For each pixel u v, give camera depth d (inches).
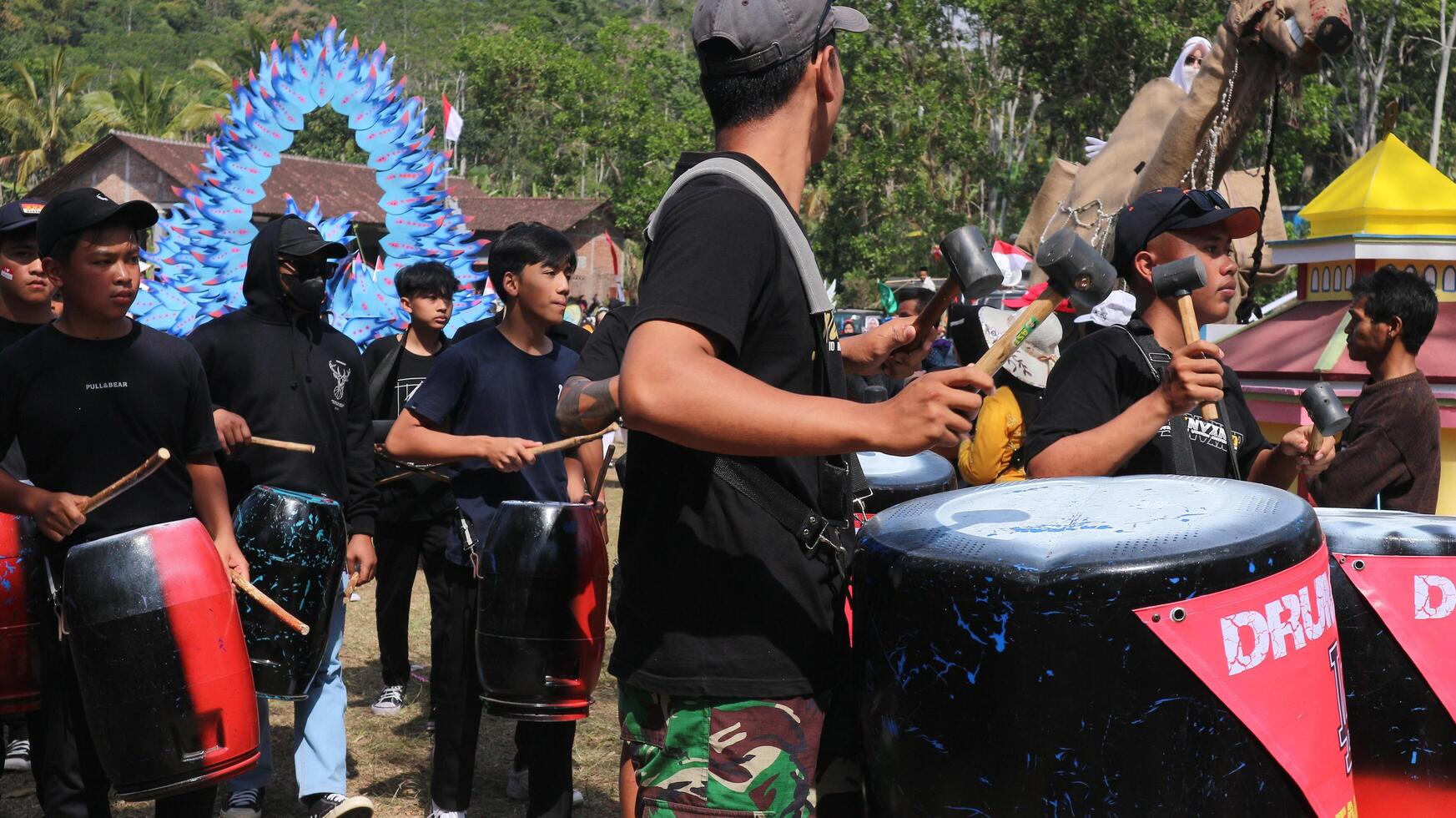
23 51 4616.1
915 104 1531.7
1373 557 85.9
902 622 69.2
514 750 205.8
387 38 4891.7
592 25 4785.9
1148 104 304.7
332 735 160.2
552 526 132.0
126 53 4975.4
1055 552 65.7
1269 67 262.2
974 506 78.3
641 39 2303.2
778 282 72.6
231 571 136.1
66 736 125.0
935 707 67.4
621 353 110.1
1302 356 217.6
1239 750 64.9
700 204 70.2
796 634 73.6
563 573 131.0
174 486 134.8
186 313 411.5
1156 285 102.1
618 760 195.3
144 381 131.6
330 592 145.1
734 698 72.9
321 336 174.2
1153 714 63.6
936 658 67.3
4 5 4847.4
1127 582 63.6
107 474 130.3
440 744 159.9
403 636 220.5
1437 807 84.7
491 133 3063.5
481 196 1736.0
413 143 457.4
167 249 411.8
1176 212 112.3
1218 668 64.4
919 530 73.1
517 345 163.0
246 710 114.5
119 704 109.2
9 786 181.0
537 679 131.5
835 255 1621.6
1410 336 143.6
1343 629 86.0
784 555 73.8
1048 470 99.3
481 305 477.1
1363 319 145.3
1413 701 84.8
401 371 227.9
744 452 64.3
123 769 110.4
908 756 68.9
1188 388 93.4
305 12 5403.5
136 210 129.4
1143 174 280.8
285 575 140.7
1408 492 143.1
